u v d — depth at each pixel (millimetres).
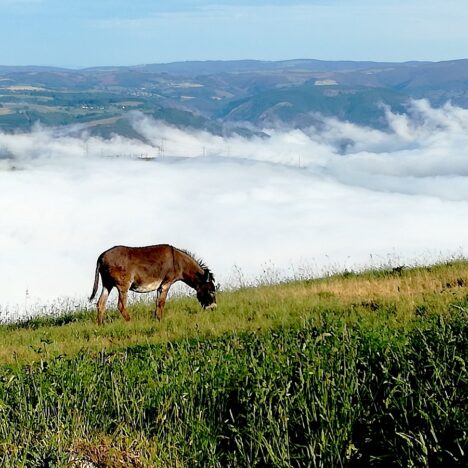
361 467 6699
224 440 7539
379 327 10484
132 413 8289
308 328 11172
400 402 7094
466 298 13031
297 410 7523
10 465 7109
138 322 16406
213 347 10312
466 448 6305
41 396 8391
